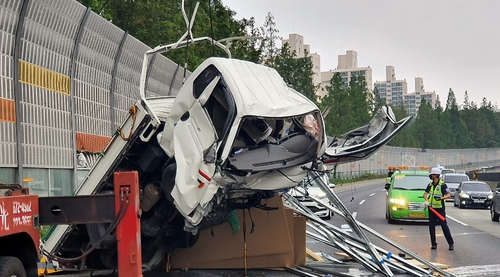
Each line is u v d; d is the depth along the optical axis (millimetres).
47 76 13711
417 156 81750
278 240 10609
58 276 9977
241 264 10500
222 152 7801
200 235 10438
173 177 8352
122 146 8930
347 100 79750
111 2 28797
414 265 10898
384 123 10578
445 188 15211
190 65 30156
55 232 9047
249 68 8555
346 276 10281
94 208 6590
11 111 12164
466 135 162000
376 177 78375
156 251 10133
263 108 7984
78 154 15336
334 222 21703
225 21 37500
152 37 28797
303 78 57125
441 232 19484
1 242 6297
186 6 32094
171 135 8430
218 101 8195
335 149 10328
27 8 12594
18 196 6055
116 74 17375
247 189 8312
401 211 21594
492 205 25125
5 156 11906
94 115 16141
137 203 6582
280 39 56188
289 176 8688
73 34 14812
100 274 10195
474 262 12953
